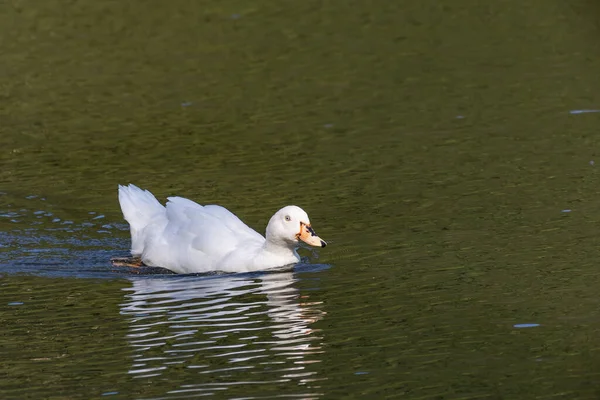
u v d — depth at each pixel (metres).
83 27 28.95
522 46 26.53
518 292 13.01
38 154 20.11
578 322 12.04
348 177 18.12
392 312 12.55
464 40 27.25
